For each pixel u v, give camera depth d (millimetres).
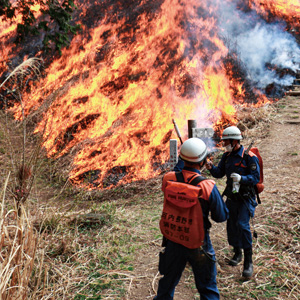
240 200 4125
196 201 2854
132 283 4047
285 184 7008
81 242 4965
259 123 11656
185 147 3020
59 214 5590
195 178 2957
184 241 2898
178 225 2914
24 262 3115
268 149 9555
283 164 8430
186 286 3996
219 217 2939
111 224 5691
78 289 3871
